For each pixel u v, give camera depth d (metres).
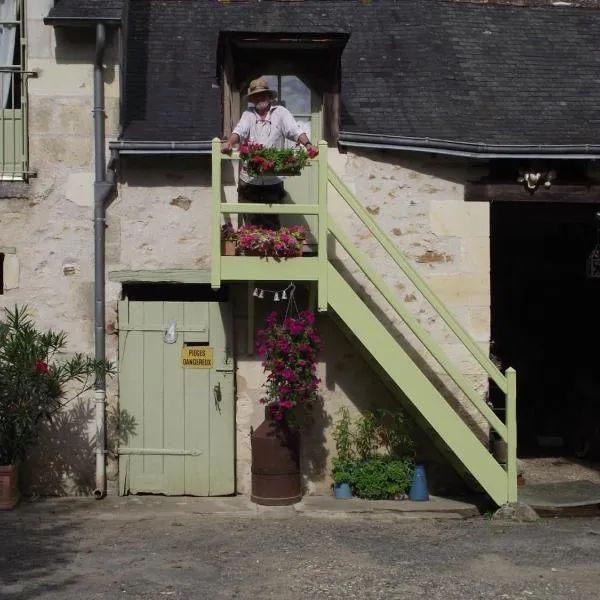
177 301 8.19
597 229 9.98
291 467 7.62
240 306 8.00
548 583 5.58
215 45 8.91
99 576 5.68
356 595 5.35
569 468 9.13
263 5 9.42
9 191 7.90
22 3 8.09
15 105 8.10
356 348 7.81
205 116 8.12
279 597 5.32
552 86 8.79
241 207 6.97
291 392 7.46
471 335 8.05
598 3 9.95
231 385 7.96
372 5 9.49
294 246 7.01
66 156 7.92
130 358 7.95
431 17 9.45
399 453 8.02
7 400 7.23
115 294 7.94
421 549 6.30
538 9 9.86
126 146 7.70
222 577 5.67
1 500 7.38
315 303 7.89
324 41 7.86
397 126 8.10
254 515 7.28
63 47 7.90
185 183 7.95
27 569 5.82
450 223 8.05
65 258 7.93
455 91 8.57
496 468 7.23
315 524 7.01
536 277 11.28
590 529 6.88
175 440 7.96
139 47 8.77
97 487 7.83
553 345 11.09
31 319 7.91
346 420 7.98
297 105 8.27
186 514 7.30
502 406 10.05
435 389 7.20
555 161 8.09
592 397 9.70
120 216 7.93
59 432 7.89
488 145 7.79
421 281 7.16
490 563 5.98
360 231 8.02
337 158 8.02
